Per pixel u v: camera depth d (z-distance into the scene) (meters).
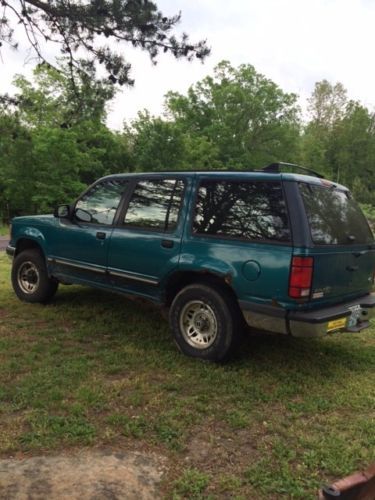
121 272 5.04
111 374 4.07
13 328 5.20
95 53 6.68
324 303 4.09
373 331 5.80
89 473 2.62
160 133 30.67
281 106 46.19
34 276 6.23
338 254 4.15
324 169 55.25
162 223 4.75
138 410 3.43
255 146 46.09
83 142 27.69
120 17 5.98
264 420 3.38
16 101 8.34
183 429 3.18
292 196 3.95
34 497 2.39
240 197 4.26
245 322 4.33
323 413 3.55
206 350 4.38
